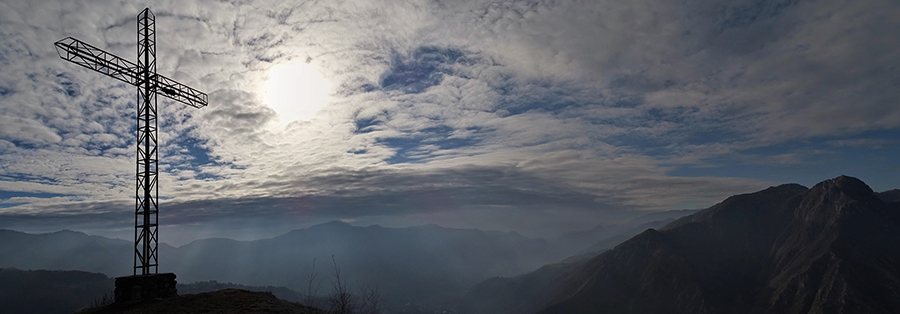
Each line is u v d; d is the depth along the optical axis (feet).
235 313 69.56
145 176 94.12
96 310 73.56
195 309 71.67
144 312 69.82
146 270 90.43
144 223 92.22
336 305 75.72
